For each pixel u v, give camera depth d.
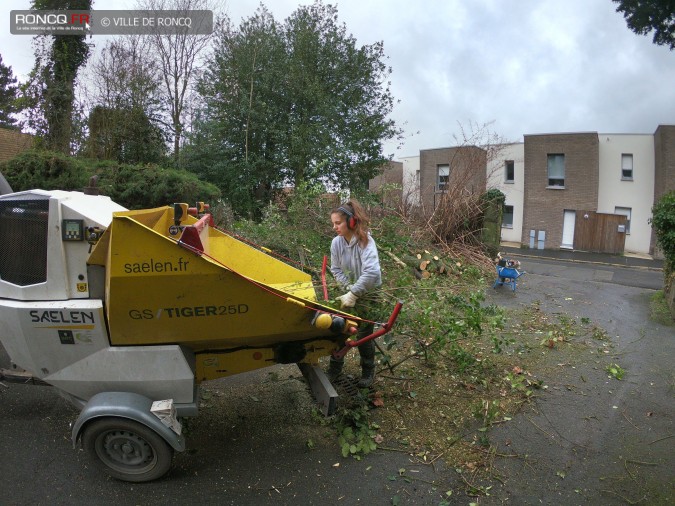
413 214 11.41
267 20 18.02
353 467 3.33
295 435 3.69
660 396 4.55
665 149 27.58
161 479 3.14
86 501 2.91
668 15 4.48
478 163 12.24
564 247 31.30
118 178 10.41
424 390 4.44
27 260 2.98
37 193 3.02
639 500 3.09
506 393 4.48
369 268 3.71
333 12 18.14
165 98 17.67
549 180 31.64
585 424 4.00
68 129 14.18
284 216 9.73
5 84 35.41
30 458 3.27
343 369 4.77
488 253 11.22
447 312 4.78
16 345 2.99
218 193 12.01
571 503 3.05
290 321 3.07
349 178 17.81
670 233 8.61
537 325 6.68
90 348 2.95
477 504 3.01
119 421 2.89
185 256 2.74
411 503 3.00
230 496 3.01
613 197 30.58
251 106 17.41
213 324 2.96
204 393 4.29
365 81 18.50
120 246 2.67
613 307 8.12
